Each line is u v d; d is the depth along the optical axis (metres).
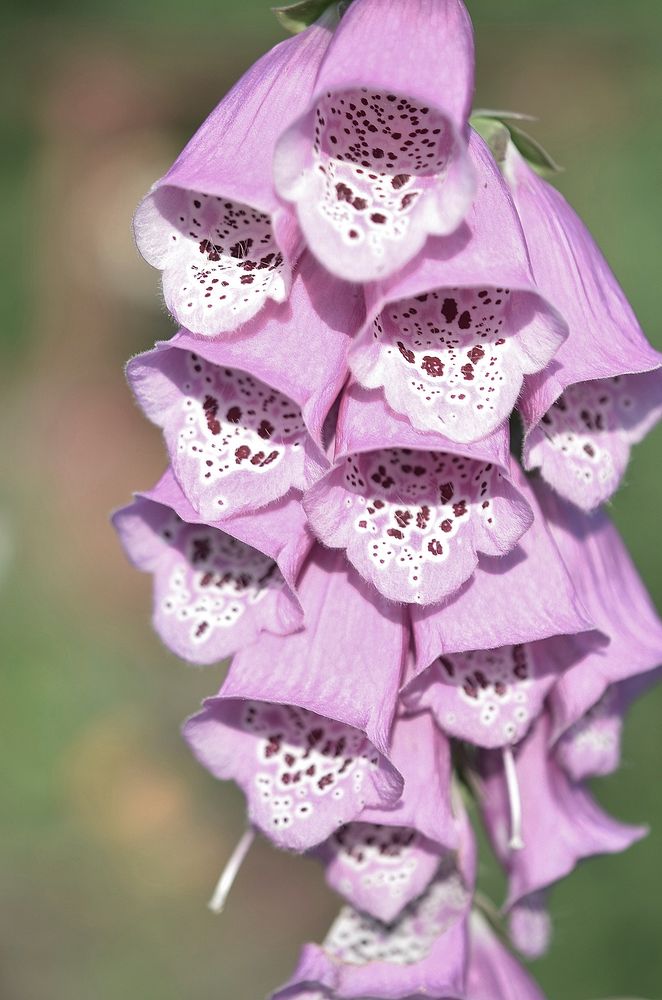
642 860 0.86
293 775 0.43
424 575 0.41
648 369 0.42
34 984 0.97
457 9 0.40
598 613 0.44
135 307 1.91
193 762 1.18
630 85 1.56
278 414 0.42
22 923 1.03
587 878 0.86
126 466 1.62
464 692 0.43
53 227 2.02
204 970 0.97
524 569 0.43
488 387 0.40
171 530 0.44
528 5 1.76
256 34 2.17
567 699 0.44
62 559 1.45
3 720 1.23
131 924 1.02
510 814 0.46
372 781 0.42
